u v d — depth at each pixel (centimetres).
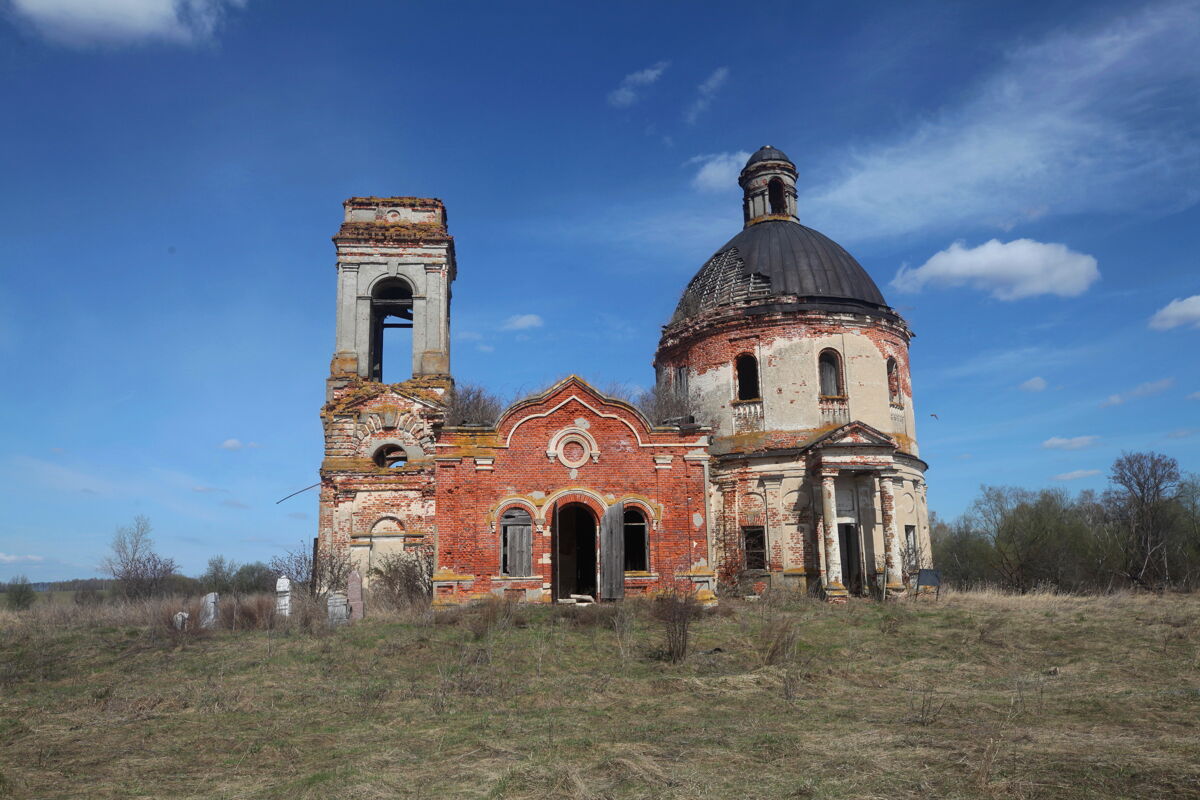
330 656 1891
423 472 3198
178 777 1056
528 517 2547
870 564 3164
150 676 1783
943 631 2198
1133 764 980
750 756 1070
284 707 1475
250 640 2158
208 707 1477
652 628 2161
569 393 2611
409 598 2795
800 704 1436
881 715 1338
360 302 3419
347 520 3167
